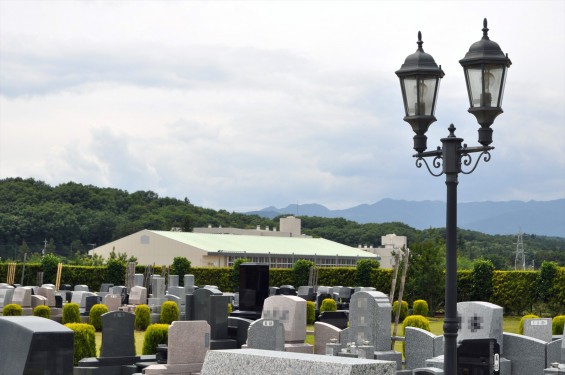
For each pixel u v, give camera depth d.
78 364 19.73
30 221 104.94
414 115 9.80
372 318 18.88
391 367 6.59
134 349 19.75
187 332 17.97
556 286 40.38
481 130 9.48
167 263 65.81
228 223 118.06
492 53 9.36
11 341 8.66
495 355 15.38
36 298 32.28
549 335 20.91
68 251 105.88
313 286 46.19
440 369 15.62
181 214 115.56
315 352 20.34
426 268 39.97
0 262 54.47
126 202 116.31
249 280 27.91
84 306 34.31
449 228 9.56
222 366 7.27
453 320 9.48
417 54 9.86
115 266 49.81
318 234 128.00
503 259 79.12
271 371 6.88
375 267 48.22
